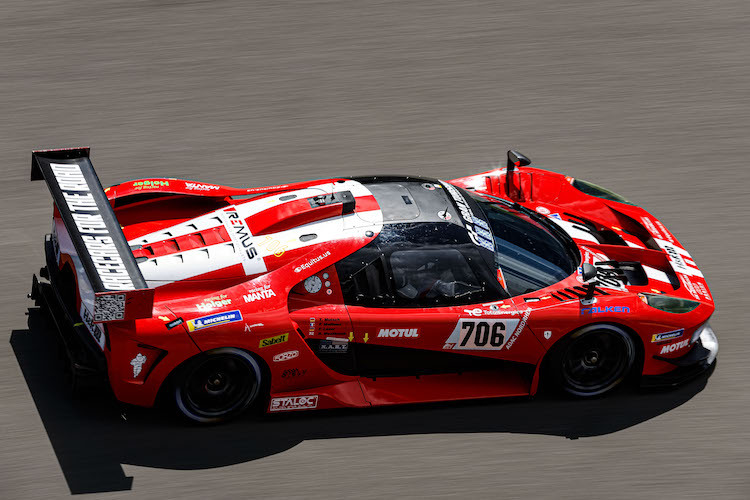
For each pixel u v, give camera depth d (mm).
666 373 25453
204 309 22422
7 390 23953
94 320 20625
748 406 24922
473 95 40562
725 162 37219
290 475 21688
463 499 21219
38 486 20953
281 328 22703
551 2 48750
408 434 23266
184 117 38375
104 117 38125
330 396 23641
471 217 25422
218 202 26562
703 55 44438
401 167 35656
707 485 22031
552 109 39969
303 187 26734
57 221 24453
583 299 24500
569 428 23828
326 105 39531
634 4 48844
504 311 23969
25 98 39031
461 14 47156
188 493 20984
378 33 45031
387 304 23766
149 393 22219
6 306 27531
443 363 24688
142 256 23469
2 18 44906
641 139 38344
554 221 27953
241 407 23234
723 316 28672
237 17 46094
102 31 44188
